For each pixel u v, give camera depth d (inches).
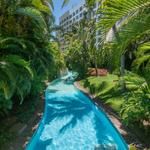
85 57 1128.2
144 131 343.6
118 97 508.7
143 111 323.9
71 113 535.8
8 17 414.6
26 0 453.4
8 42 399.9
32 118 450.0
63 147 356.2
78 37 1240.2
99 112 501.7
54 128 434.9
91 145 359.6
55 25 769.6
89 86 772.6
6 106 380.8
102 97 589.0
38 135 384.5
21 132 373.7
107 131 406.9
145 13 170.6
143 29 171.6
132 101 346.0
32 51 485.4
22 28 462.9
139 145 311.4
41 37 546.0
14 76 339.3
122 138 337.4
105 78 722.2
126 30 172.9
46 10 505.7
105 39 184.9
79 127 439.5
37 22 475.2
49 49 641.0
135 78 364.5
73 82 1047.6
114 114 456.8
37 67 540.4
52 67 677.9
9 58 352.5
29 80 418.0
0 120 410.0
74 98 692.1
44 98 671.8
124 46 177.8
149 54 257.9
